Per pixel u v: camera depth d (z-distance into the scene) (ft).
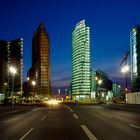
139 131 60.08
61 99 620.90
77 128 67.00
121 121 88.17
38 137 51.57
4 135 55.77
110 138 48.85
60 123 81.71
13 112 153.69
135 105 168.45
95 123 80.79
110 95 538.06
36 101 389.19
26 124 81.10
